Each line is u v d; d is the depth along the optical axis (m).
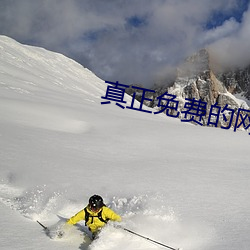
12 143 14.52
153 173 11.31
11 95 35.97
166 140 21.67
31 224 5.93
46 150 14.17
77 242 5.32
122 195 8.30
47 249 4.88
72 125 25.88
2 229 5.41
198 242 5.41
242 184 10.05
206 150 19.02
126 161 13.97
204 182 10.17
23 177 9.42
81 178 9.91
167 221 6.22
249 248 5.06
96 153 15.28
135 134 23.39
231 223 6.36
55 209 6.95
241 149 20.05
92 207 5.38
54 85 70.31
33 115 25.98
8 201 7.34
